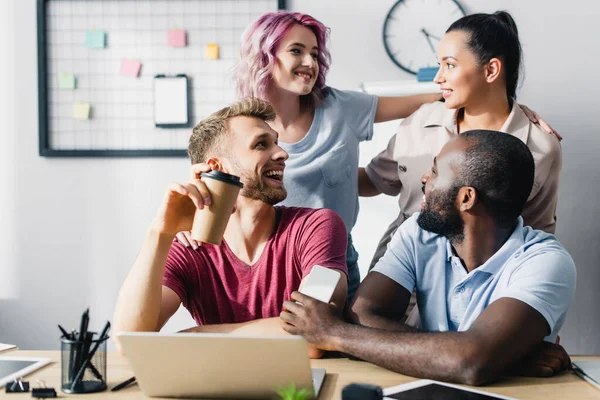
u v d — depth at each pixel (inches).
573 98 109.7
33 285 120.0
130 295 53.4
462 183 53.1
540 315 47.8
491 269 53.6
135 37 116.3
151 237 53.4
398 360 46.0
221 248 59.6
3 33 118.5
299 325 50.0
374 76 111.7
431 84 96.3
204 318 60.8
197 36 115.4
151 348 40.0
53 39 117.4
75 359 43.0
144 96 116.7
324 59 87.0
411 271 58.5
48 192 119.0
